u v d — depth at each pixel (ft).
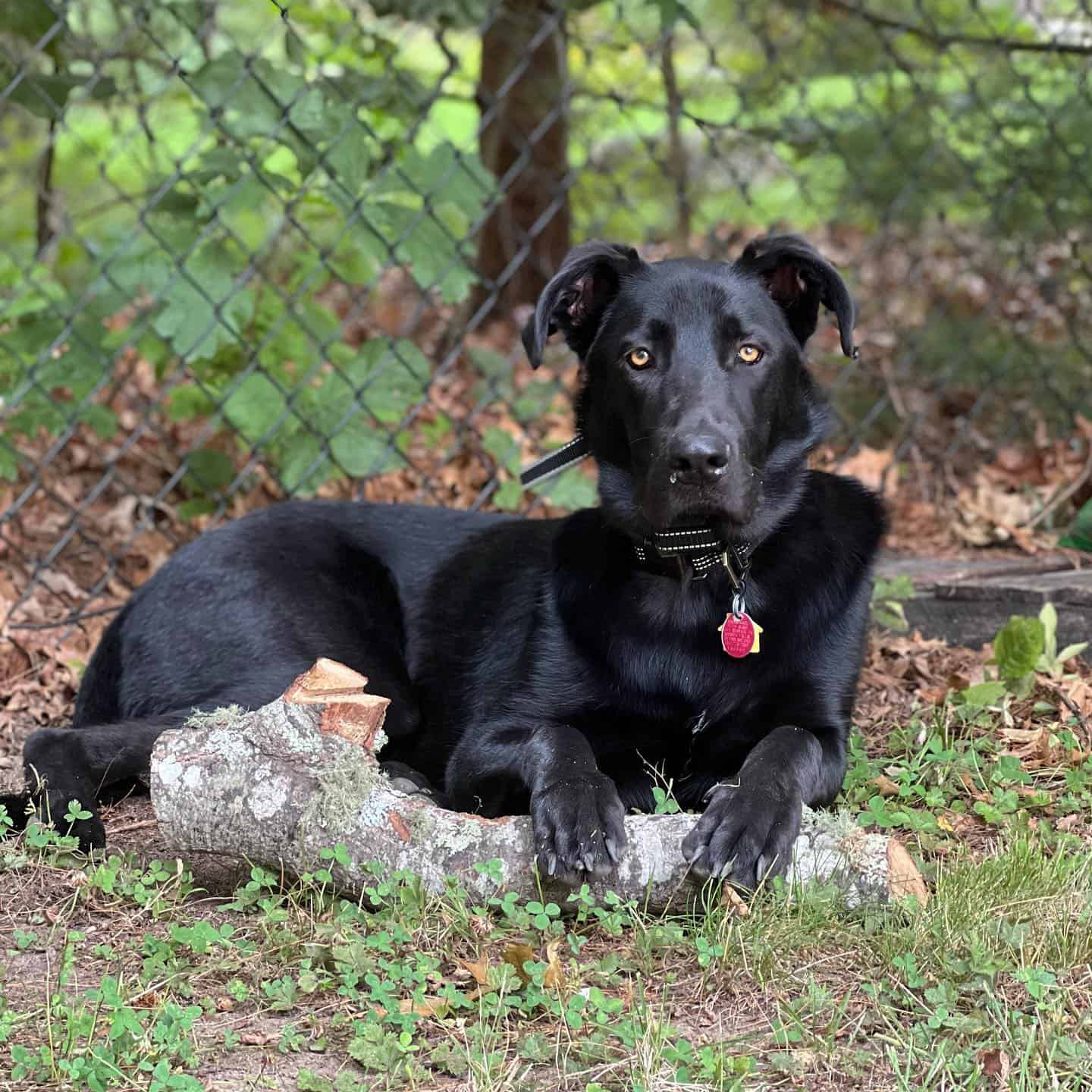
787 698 7.98
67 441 10.43
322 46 11.34
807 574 8.07
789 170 12.12
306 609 8.55
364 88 9.94
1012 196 11.61
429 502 10.37
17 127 13.56
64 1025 7.02
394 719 8.57
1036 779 8.21
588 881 7.40
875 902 7.36
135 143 12.26
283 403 9.97
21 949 7.35
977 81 11.51
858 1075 6.89
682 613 8.02
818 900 7.34
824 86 13.79
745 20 12.16
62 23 9.63
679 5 10.30
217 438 10.80
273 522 8.75
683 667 7.99
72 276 12.34
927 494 11.00
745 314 7.97
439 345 12.98
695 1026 7.07
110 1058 6.89
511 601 8.46
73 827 7.88
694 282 8.00
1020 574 9.78
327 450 9.99
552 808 7.43
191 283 9.66
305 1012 7.13
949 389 12.08
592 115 13.69
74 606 9.80
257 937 7.41
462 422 10.59
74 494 10.62
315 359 10.37
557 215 14.14
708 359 7.89
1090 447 10.80
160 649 8.52
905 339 12.36
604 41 12.25
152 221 10.28
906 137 11.64
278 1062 6.97
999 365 11.60
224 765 7.47
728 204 14.24
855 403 11.75
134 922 7.50
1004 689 8.65
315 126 9.62
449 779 8.11
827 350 12.86
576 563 8.16
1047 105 11.60
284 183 9.80
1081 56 11.57
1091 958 7.21
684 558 7.98
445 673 8.59
